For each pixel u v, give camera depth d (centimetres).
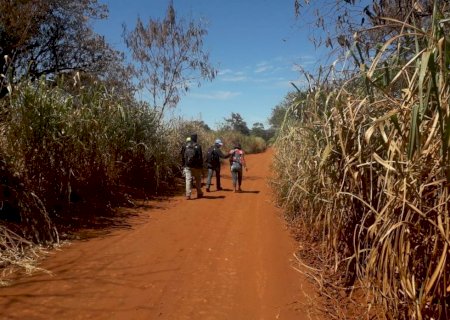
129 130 967
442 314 258
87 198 765
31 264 471
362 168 341
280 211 846
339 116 367
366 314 327
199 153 1031
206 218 779
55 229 563
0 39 1473
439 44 232
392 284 290
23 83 599
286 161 758
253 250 562
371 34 462
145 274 461
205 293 413
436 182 243
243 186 1320
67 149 671
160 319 356
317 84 425
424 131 258
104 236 612
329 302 381
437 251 258
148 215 788
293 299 396
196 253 546
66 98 683
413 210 260
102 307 372
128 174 988
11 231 502
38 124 605
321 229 504
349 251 405
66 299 383
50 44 1727
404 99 277
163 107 1421
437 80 257
